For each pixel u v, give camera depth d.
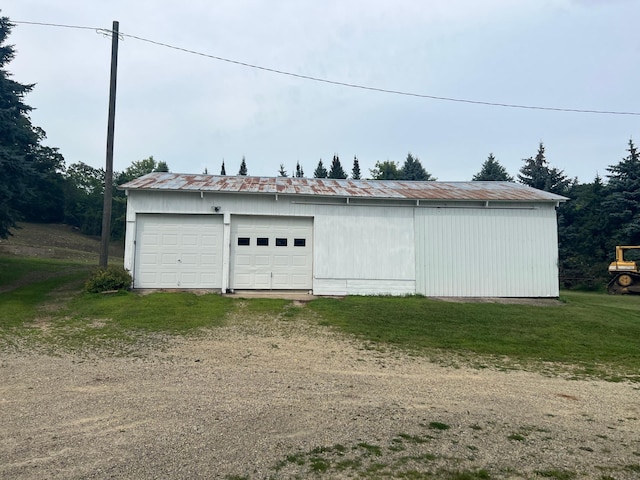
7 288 14.69
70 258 30.77
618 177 33.34
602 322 11.27
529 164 41.03
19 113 16.83
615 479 3.58
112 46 14.00
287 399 5.37
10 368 6.42
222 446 3.98
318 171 67.44
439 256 14.73
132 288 13.74
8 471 3.43
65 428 4.31
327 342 8.66
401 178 57.06
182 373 6.34
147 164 62.69
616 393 6.12
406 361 7.48
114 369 6.46
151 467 3.54
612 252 32.41
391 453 3.94
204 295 13.18
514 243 14.97
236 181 16.09
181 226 14.12
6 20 16.61
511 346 8.77
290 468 3.59
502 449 4.12
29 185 18.09
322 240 14.45
